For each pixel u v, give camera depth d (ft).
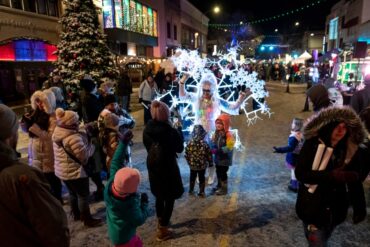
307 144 8.01
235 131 24.07
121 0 74.18
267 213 13.65
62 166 11.94
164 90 36.37
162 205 11.62
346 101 29.01
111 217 8.59
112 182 8.70
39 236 5.12
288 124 33.06
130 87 40.88
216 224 12.79
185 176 18.34
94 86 17.81
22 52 49.24
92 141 14.64
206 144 14.98
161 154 11.04
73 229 12.68
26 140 27.22
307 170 7.79
